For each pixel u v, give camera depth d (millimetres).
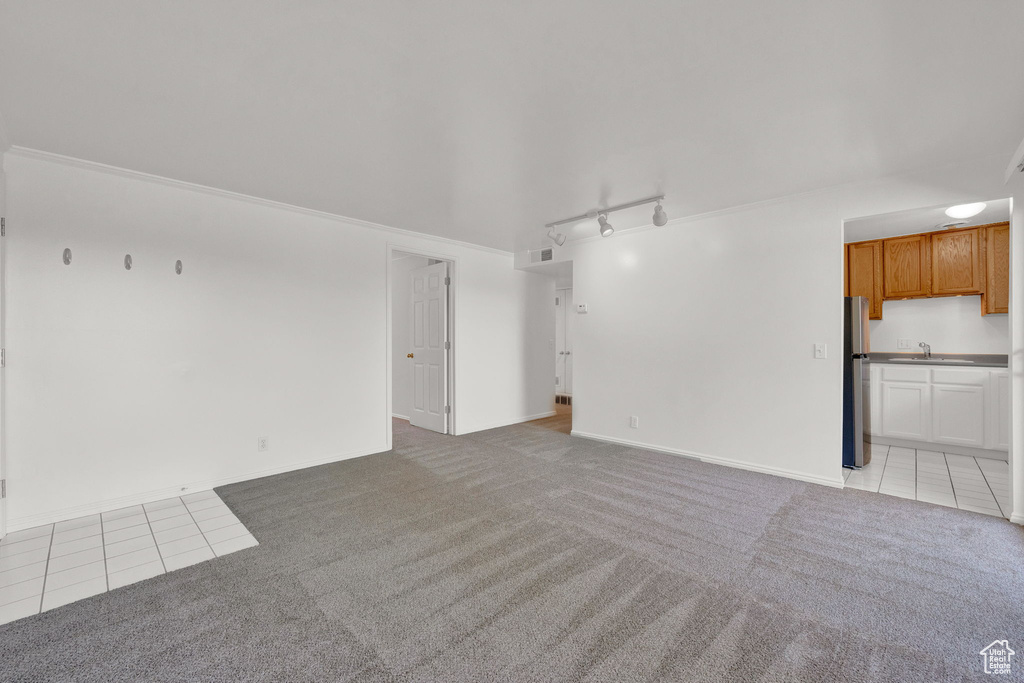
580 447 4395
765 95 2000
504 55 1726
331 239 3912
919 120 2215
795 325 3396
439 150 2578
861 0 1419
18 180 2549
